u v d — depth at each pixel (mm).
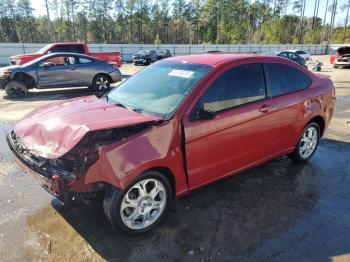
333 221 3602
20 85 11180
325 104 5109
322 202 4004
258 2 91125
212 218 3609
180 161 3371
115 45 37625
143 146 3057
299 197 4113
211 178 3756
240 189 4285
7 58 30406
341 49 24578
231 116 3725
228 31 78188
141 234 3312
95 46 36625
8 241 3168
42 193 4109
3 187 4262
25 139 3346
